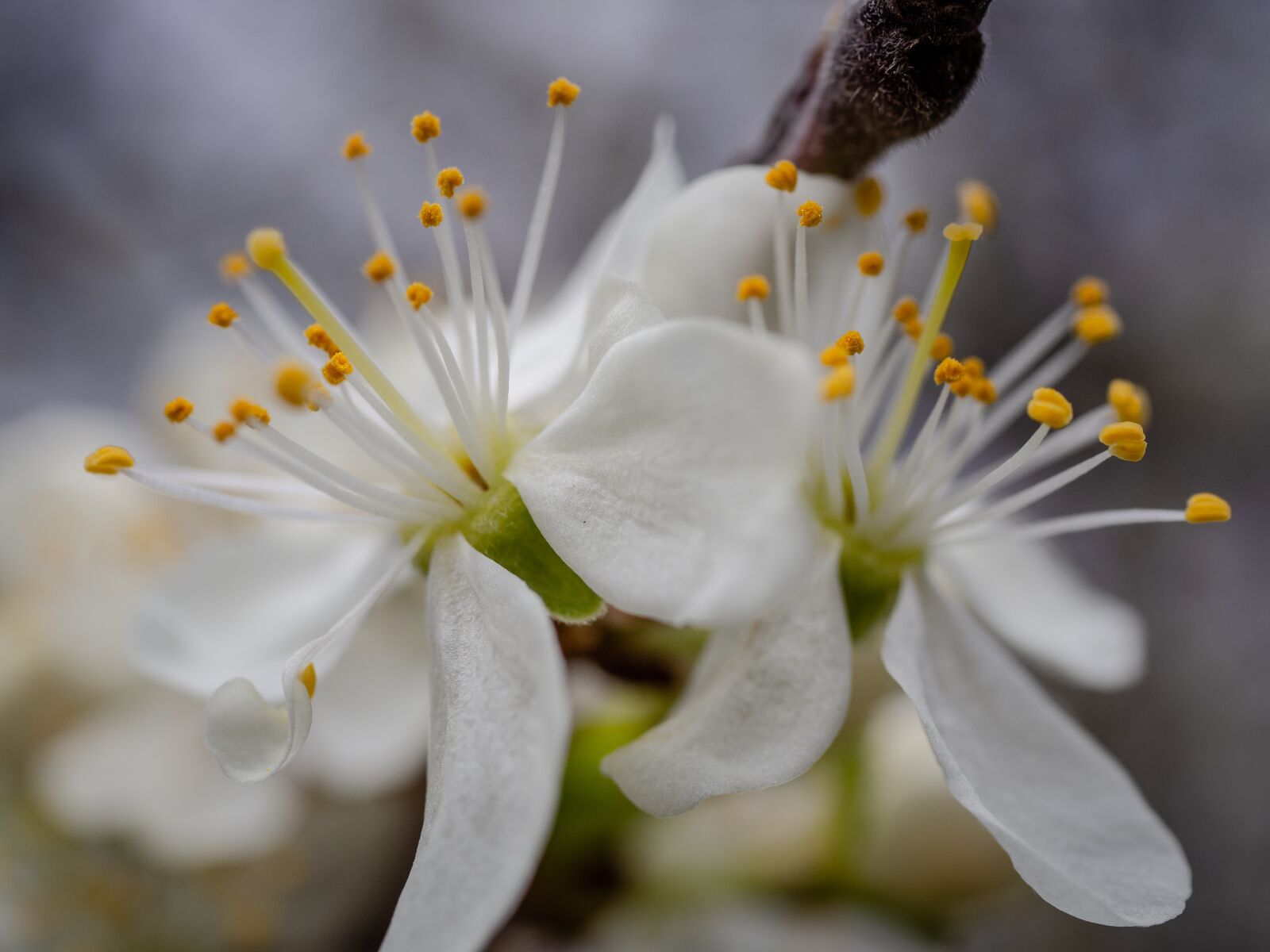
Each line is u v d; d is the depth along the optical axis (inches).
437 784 2.4
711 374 2.3
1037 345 2.8
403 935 2.3
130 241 5.6
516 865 2.2
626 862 3.3
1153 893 2.5
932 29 2.5
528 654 2.4
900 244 2.7
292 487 2.8
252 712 2.4
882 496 2.6
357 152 2.7
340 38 5.9
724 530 2.3
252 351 2.7
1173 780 4.5
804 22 5.9
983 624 3.1
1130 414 2.7
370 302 4.0
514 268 5.5
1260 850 4.5
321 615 2.9
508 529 2.5
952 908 3.4
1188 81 5.3
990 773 2.6
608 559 2.3
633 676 2.8
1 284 5.5
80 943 3.4
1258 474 4.9
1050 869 2.4
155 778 3.3
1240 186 5.2
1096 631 3.3
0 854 3.4
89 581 3.5
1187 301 5.0
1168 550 4.8
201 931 3.4
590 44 5.9
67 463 3.7
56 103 5.7
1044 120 5.3
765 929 3.4
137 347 5.5
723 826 3.5
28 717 3.4
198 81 5.8
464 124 5.8
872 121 2.6
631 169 5.7
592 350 2.5
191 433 3.7
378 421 2.8
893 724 3.4
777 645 2.5
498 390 2.6
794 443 2.2
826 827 3.4
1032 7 5.3
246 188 5.7
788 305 2.6
